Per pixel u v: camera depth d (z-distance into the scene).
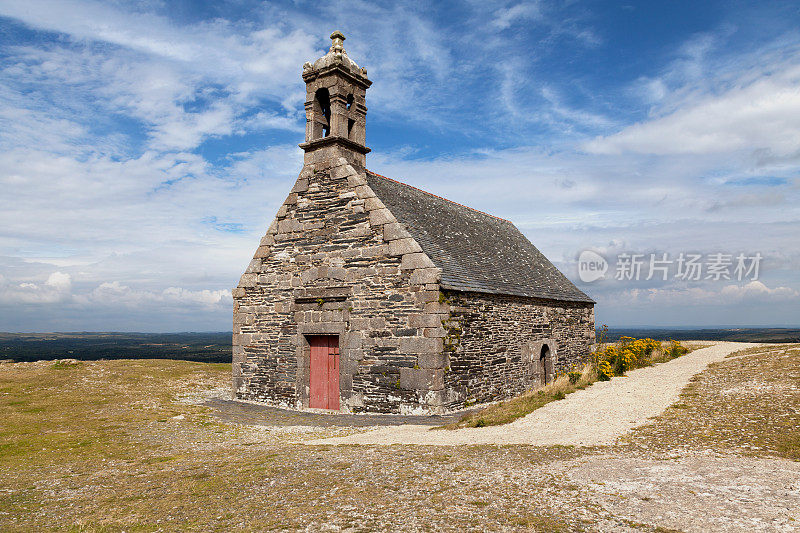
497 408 12.28
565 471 6.79
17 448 10.37
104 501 6.82
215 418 13.59
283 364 15.97
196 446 10.37
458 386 13.64
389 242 14.10
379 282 14.14
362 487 6.59
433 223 17.08
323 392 15.25
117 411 14.35
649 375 15.52
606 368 15.73
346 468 7.59
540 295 18.30
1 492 7.51
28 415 13.77
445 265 14.47
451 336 13.48
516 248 22.31
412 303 13.52
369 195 14.67
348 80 16.33
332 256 15.18
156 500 6.70
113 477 8.19
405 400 13.37
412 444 9.29
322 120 16.64
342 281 14.85
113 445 10.59
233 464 8.42
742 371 13.78
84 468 8.88
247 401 16.67
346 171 15.21
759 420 8.91
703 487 5.88
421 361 13.20
